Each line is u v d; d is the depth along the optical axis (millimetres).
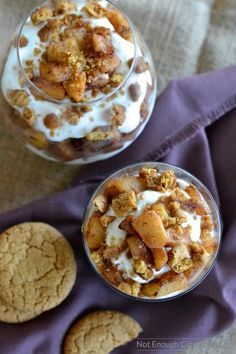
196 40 476
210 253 386
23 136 392
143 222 357
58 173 455
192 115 446
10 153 452
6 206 449
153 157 443
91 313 435
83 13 368
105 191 386
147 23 473
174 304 441
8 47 385
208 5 481
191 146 447
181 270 368
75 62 354
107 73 359
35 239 426
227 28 480
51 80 354
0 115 451
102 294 438
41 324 424
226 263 433
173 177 382
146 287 375
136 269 364
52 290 420
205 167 444
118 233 371
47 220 437
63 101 357
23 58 361
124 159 445
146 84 379
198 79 450
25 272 421
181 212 371
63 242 428
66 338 430
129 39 370
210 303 435
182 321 436
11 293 418
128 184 381
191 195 387
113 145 393
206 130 461
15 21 460
